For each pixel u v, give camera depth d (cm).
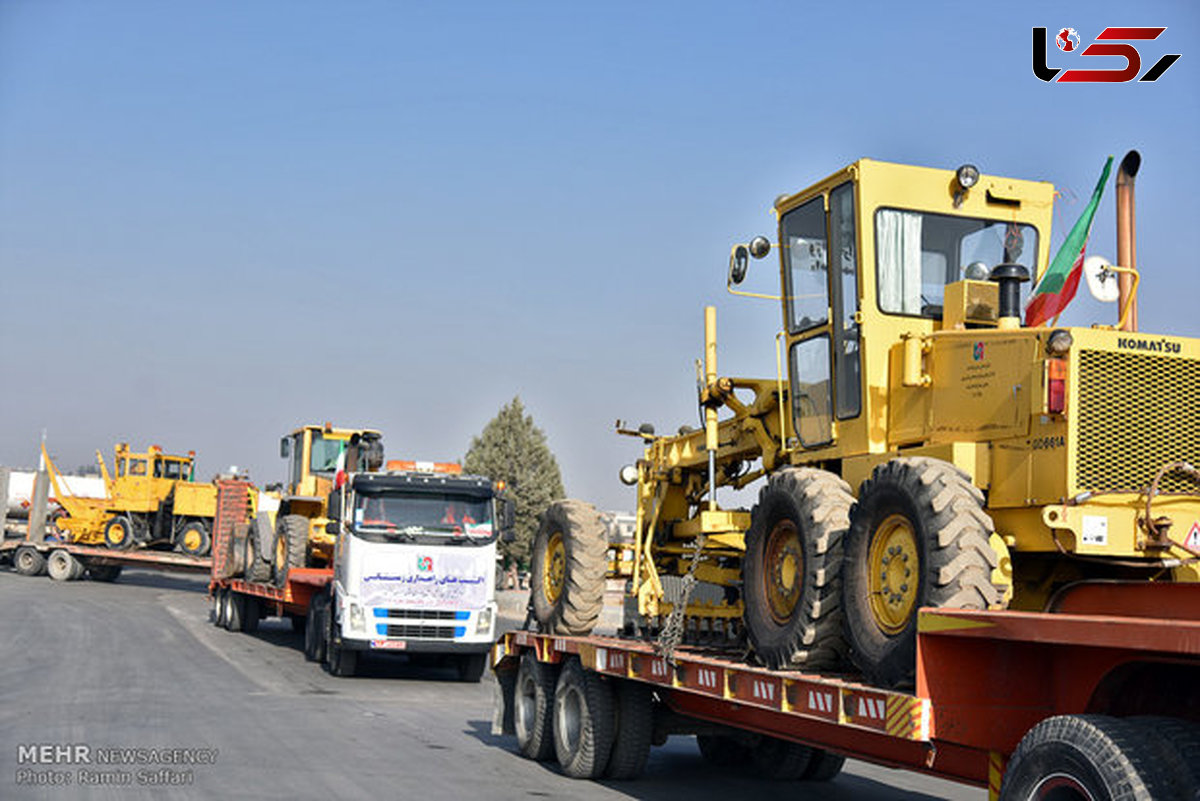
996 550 645
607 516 1184
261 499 2673
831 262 835
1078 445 637
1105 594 624
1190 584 574
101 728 1155
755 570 793
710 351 993
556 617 1123
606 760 1013
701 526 948
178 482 3769
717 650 921
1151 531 634
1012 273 749
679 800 948
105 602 3169
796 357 888
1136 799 449
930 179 817
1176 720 481
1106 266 723
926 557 620
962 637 569
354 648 1755
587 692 1020
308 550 2266
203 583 4350
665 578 1084
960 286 760
